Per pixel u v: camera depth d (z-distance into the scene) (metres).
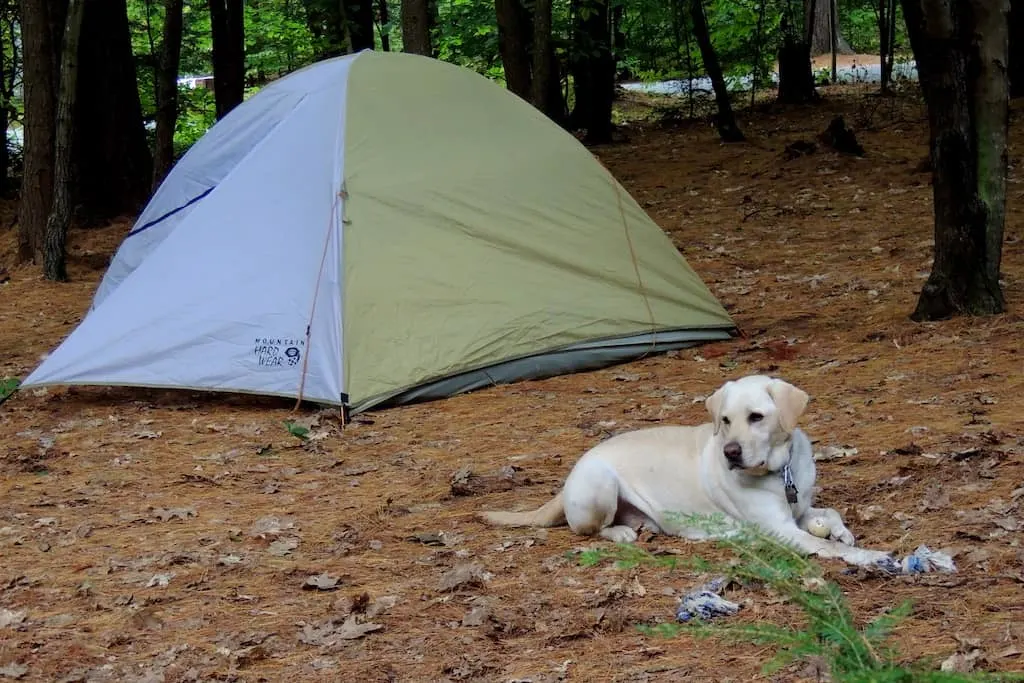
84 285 11.89
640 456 6.15
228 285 8.46
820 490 6.51
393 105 8.83
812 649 3.69
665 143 17.70
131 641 5.71
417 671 5.41
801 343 8.72
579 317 8.70
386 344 8.31
